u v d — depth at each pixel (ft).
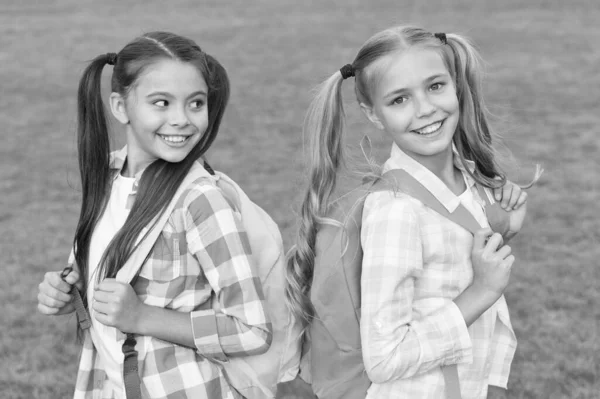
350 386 9.78
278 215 28.22
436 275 9.52
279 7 95.91
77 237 10.37
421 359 9.04
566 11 83.15
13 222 29.48
